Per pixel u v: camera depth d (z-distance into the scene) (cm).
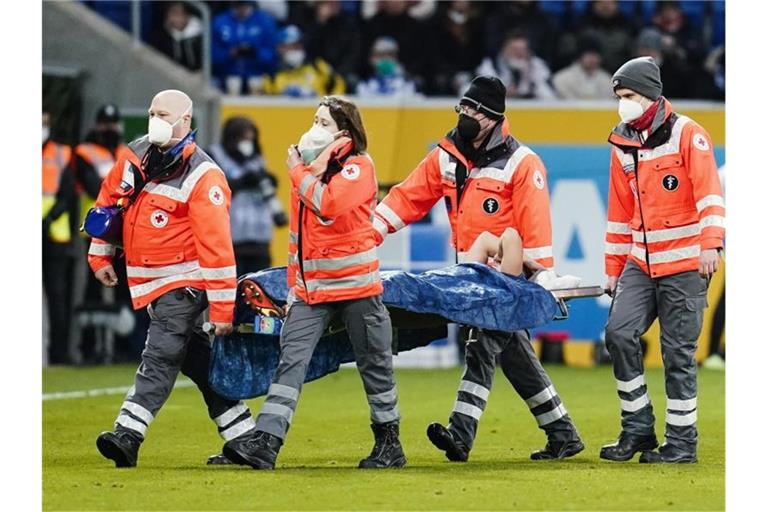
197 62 4584
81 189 4262
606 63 4728
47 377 3972
